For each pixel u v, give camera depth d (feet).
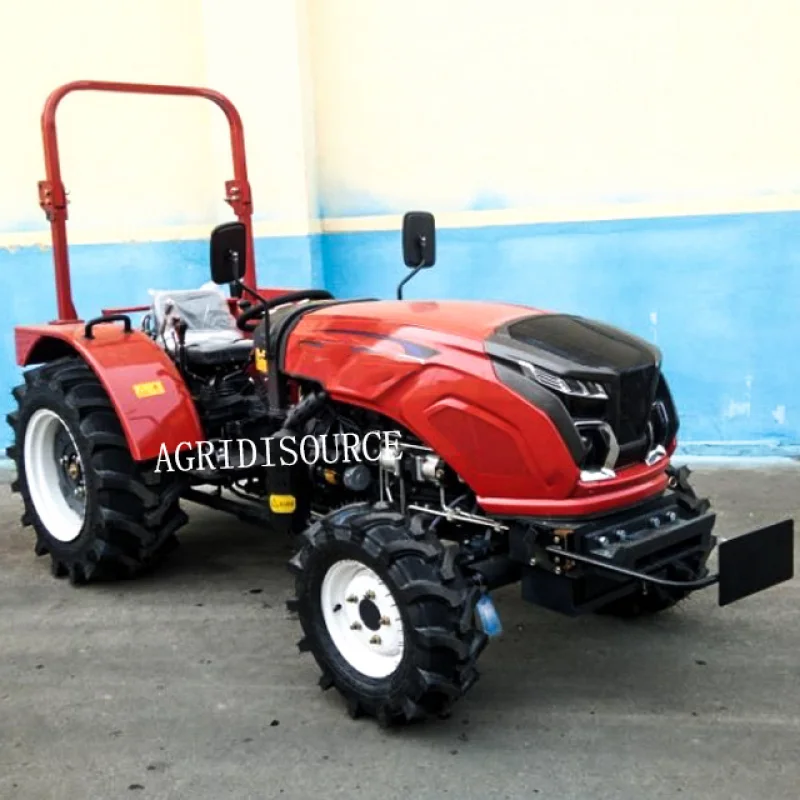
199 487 18.01
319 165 20.77
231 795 8.64
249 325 14.35
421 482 10.45
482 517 9.88
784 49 17.93
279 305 12.71
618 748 9.26
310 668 11.09
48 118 13.55
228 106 14.85
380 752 9.28
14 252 21.40
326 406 11.10
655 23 18.39
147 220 21.26
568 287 19.86
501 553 9.93
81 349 12.87
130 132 20.95
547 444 9.13
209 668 11.10
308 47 20.24
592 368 9.40
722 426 19.63
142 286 21.56
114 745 9.51
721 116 18.43
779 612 12.31
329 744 9.45
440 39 19.56
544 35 18.97
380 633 9.66
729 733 9.48
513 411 9.21
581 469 9.33
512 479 9.39
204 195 21.04
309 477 11.57
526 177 19.61
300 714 10.03
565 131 19.22
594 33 18.71
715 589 13.14
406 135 20.15
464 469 9.67
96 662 11.31
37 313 21.66
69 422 13.07
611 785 8.64
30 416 14.03
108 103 20.88
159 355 13.03
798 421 19.26
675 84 18.52
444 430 9.70
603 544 9.20
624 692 10.36
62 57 20.80
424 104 19.93
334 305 11.75
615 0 18.48
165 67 20.70
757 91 18.19
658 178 18.94
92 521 12.94
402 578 9.09
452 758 9.14
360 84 20.20
